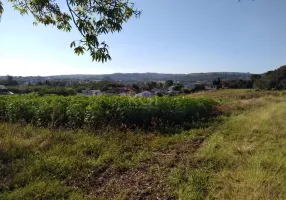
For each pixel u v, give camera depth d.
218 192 3.61
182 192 3.62
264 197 3.39
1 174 4.09
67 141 6.07
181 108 9.67
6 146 5.33
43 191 3.54
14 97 12.39
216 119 10.26
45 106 8.93
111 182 4.02
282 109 12.14
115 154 5.23
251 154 5.31
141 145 6.16
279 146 5.97
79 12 2.71
